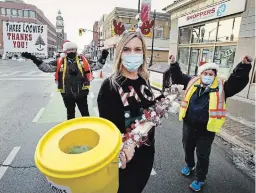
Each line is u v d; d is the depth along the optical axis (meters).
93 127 1.15
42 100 7.27
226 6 9.06
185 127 2.67
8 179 2.74
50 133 1.09
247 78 2.19
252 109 6.46
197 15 11.41
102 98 1.37
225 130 4.67
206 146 2.46
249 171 3.09
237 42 8.57
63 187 0.85
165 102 1.48
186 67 13.22
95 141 1.12
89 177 0.84
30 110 5.98
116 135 1.02
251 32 7.84
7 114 5.57
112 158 0.90
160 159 3.36
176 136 4.35
